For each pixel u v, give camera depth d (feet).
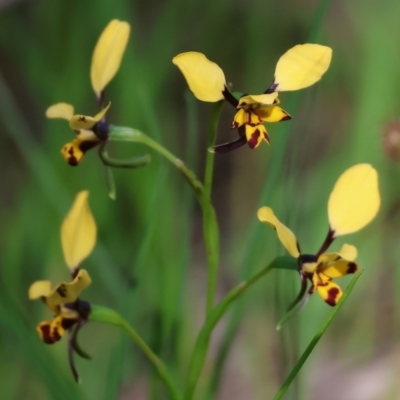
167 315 1.30
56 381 1.25
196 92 1.10
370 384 1.45
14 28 1.78
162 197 1.46
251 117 1.10
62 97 1.68
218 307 1.15
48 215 1.52
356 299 1.53
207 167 1.14
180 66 1.10
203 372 1.48
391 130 1.38
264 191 1.26
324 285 1.11
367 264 1.55
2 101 1.45
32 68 1.75
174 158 1.14
